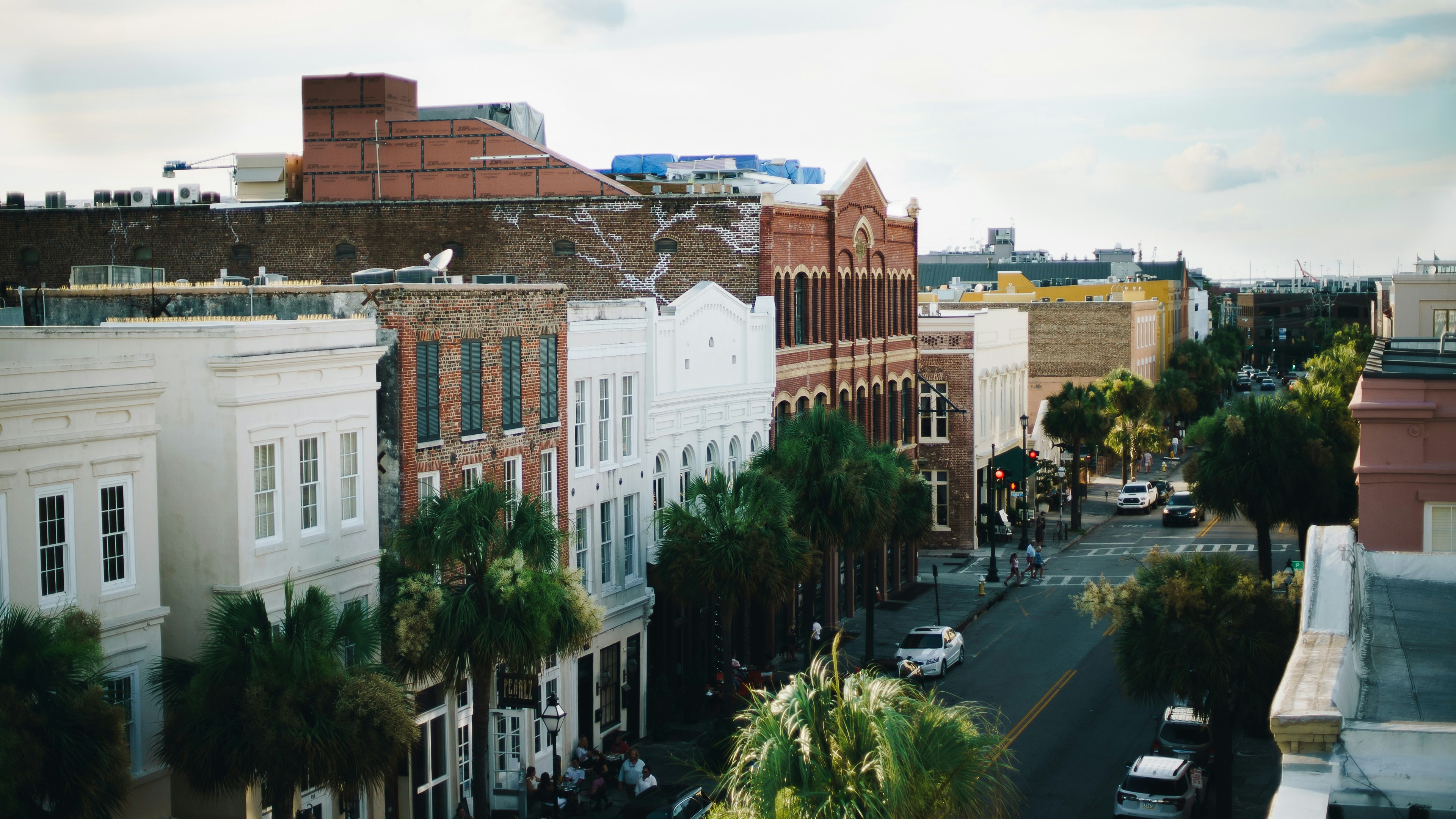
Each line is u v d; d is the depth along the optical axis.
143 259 55.06
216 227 54.12
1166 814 31.83
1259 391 166.75
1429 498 29.91
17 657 19.89
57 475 23.38
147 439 25.20
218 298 32.78
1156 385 125.88
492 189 54.03
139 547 25.03
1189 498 81.06
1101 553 72.06
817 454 42.94
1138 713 42.53
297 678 23.31
